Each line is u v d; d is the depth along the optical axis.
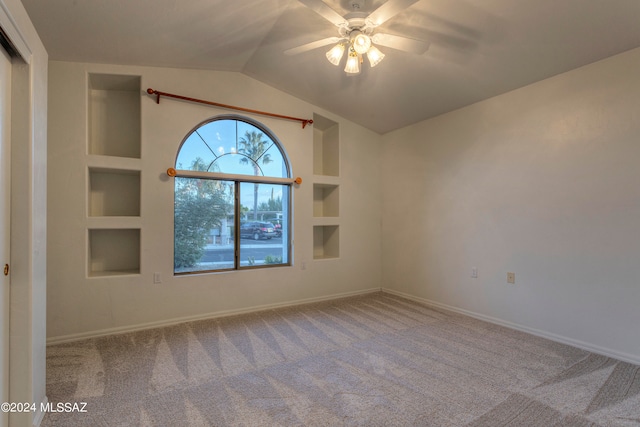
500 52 2.70
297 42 3.05
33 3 2.15
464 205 3.72
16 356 1.57
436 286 4.05
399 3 1.95
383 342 2.88
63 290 2.92
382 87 3.63
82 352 2.67
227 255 3.82
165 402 1.96
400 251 4.59
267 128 4.00
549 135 2.96
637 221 2.44
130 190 3.50
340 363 2.48
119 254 3.43
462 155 3.76
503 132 3.34
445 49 2.80
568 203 2.83
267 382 2.19
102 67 3.12
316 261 4.32
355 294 4.65
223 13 2.53
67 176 2.96
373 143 4.89
